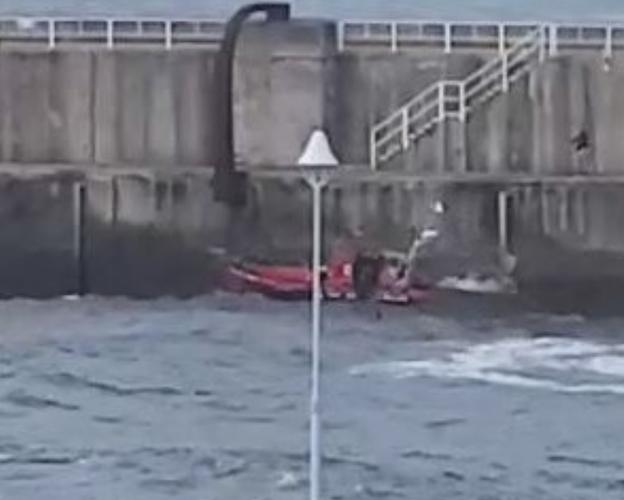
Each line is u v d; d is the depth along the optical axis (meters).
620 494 172.75
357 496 170.00
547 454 185.88
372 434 192.00
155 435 191.00
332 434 191.75
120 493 170.00
